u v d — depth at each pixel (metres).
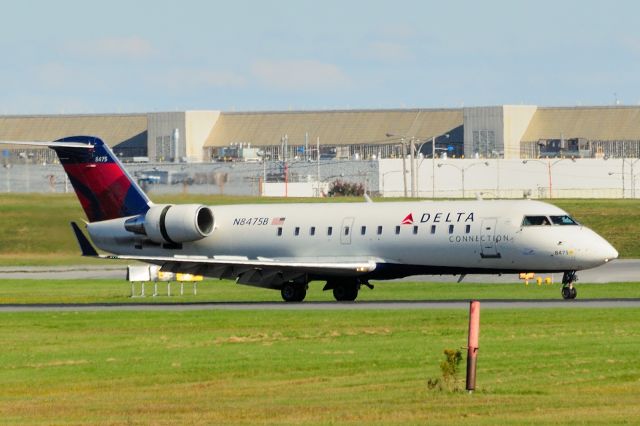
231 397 113.88
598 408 105.44
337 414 104.50
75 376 127.69
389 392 114.25
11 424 103.31
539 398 109.88
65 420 104.75
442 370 115.50
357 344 145.88
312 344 147.00
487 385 116.38
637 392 112.56
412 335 153.50
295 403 109.94
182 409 108.44
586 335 150.12
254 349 143.88
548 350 137.62
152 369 130.75
